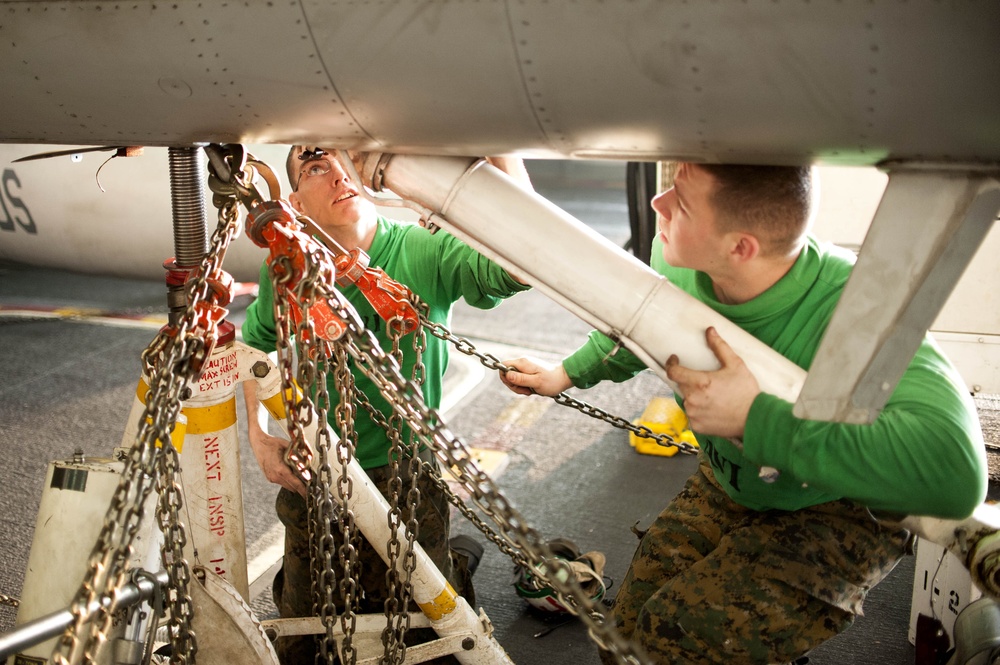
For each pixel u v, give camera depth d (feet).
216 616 6.13
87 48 5.49
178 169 6.37
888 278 5.04
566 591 4.84
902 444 5.05
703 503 7.01
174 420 5.25
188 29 5.32
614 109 5.04
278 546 10.93
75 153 6.91
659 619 6.08
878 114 4.65
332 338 5.48
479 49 4.98
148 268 17.04
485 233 5.89
